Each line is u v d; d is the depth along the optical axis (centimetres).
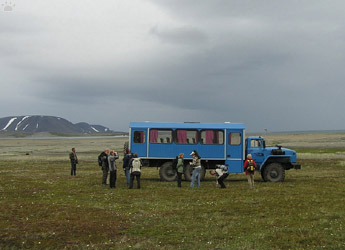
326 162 3803
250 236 980
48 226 1070
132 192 1791
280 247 886
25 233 995
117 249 880
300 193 1747
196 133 2406
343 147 7225
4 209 1302
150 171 3114
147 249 877
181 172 2008
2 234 978
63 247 898
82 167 3472
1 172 2892
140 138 2411
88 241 946
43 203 1454
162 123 2436
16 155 5888
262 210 1320
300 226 1079
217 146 2398
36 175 2648
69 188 1928
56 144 12325
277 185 2097
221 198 1599
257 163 2388
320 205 1416
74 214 1249
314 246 887
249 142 2402
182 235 999
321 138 13125
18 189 1855
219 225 1105
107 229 1058
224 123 2430
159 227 1084
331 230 1028
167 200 1547
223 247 881
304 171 2989
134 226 1097
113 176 1966
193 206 1405
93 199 1572
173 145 2398
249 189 1911
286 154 2380
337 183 2161
